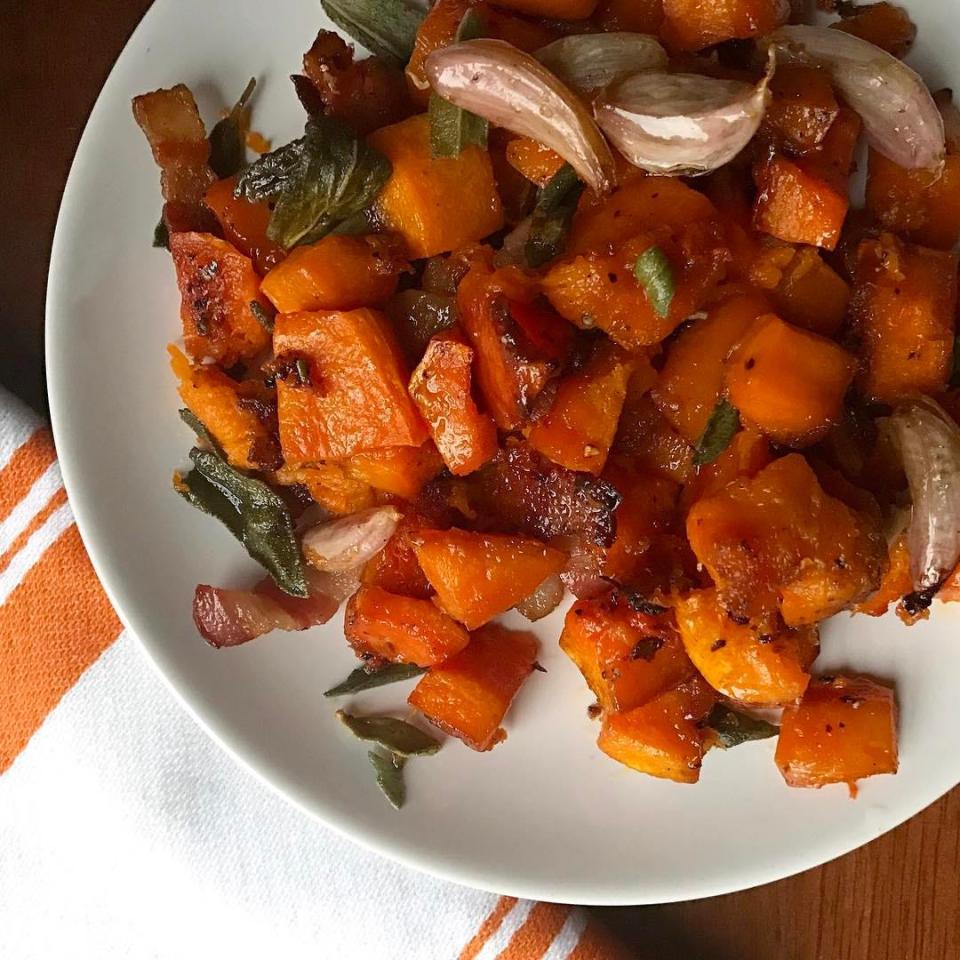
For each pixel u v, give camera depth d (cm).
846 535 28
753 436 29
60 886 33
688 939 34
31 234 33
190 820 33
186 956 34
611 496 29
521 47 29
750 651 29
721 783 32
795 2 30
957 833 33
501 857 32
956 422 29
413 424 29
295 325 29
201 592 31
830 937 33
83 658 33
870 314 29
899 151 29
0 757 33
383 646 31
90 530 31
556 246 29
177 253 30
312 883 33
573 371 29
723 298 29
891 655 31
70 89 33
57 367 31
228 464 31
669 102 28
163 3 30
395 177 29
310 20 30
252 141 31
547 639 32
